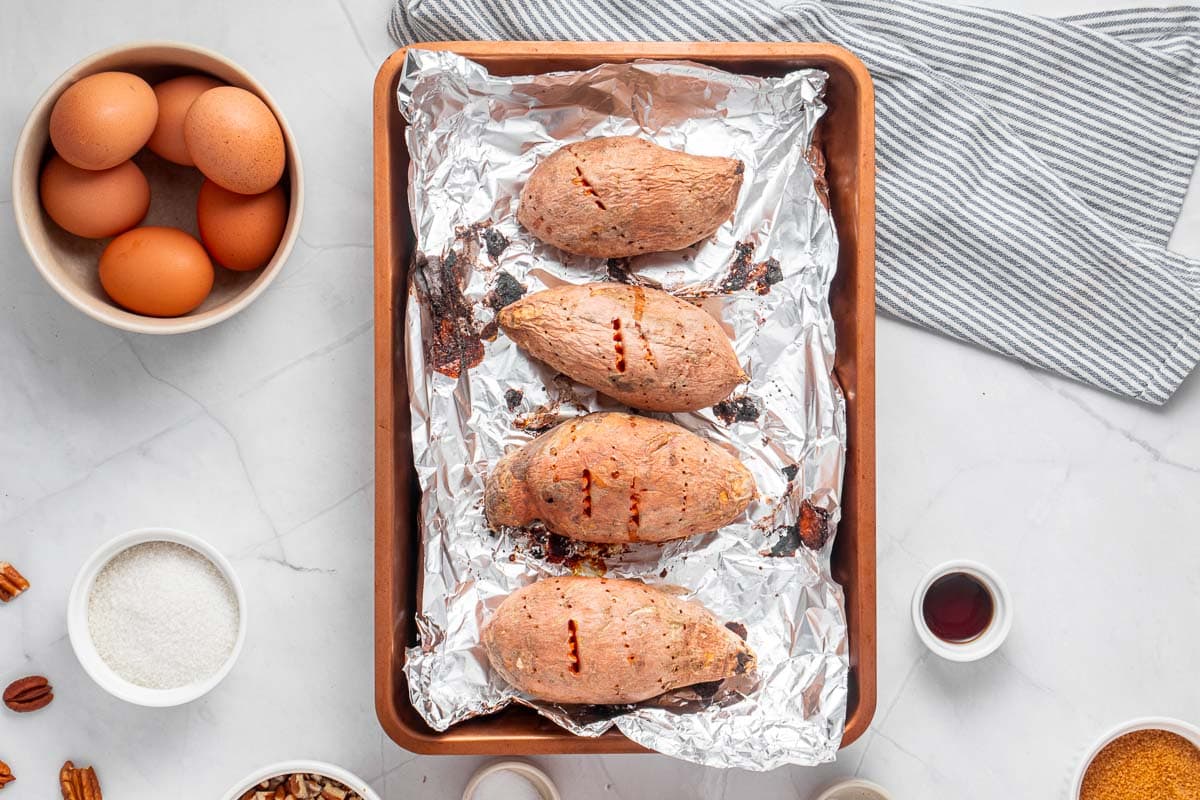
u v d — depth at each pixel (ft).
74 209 2.81
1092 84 3.06
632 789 3.05
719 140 2.91
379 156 2.79
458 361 2.86
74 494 3.03
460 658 2.80
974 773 3.08
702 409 2.88
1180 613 3.11
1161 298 3.05
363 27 3.04
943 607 3.05
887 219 3.06
